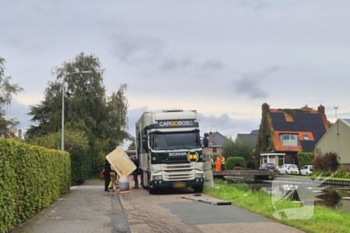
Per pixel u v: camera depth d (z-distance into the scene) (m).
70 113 47.47
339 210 15.52
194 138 22.16
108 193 23.58
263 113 80.19
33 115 52.41
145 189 26.08
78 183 33.09
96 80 48.84
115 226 11.91
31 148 13.30
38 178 14.38
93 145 44.00
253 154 80.69
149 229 11.39
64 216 13.82
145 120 23.48
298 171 63.09
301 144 76.56
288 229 10.86
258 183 45.41
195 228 11.28
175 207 16.09
